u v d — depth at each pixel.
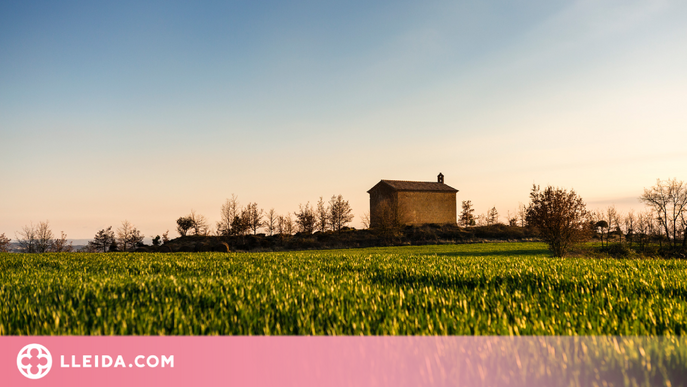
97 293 7.03
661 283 8.07
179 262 16.25
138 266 14.24
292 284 8.44
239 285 7.99
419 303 6.27
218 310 5.86
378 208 98.56
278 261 16.77
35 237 69.75
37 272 11.97
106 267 14.20
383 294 6.83
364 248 65.94
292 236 87.12
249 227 81.88
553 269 10.86
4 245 68.44
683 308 5.74
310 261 16.44
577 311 5.70
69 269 13.60
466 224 109.25
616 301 6.36
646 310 5.60
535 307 6.00
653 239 47.38
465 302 5.79
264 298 6.37
